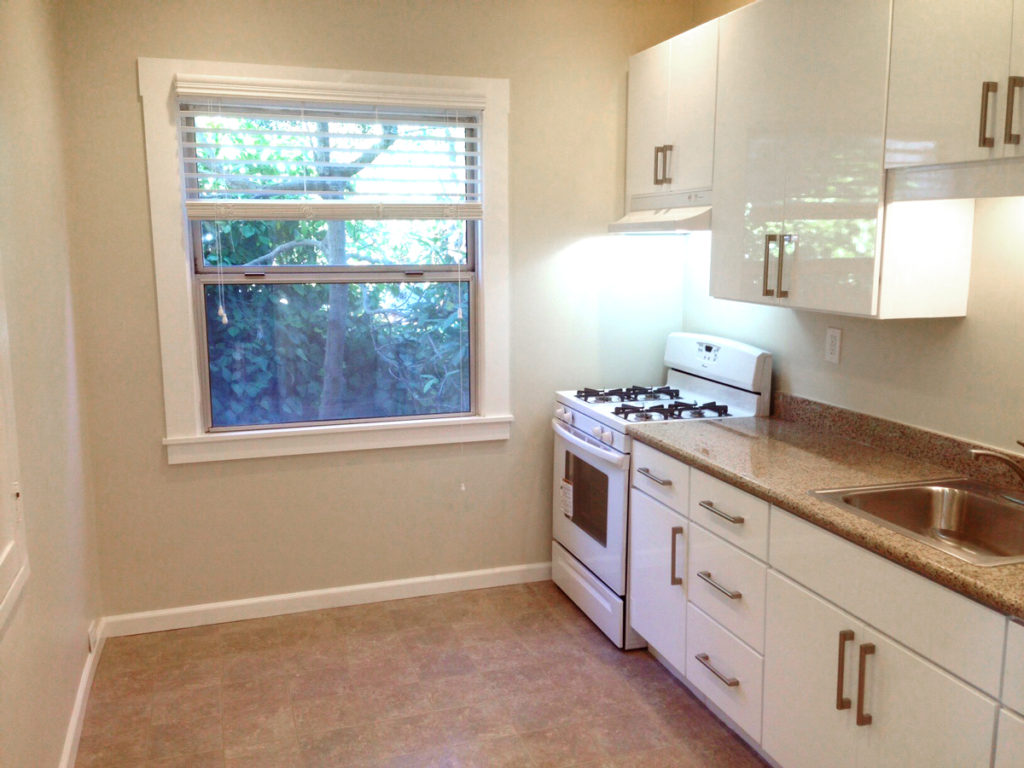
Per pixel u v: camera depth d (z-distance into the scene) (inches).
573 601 137.2
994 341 87.1
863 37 85.3
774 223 101.1
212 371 128.9
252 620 131.9
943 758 65.7
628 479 117.5
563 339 141.6
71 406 107.0
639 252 143.4
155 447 124.4
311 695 109.8
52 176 102.5
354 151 126.5
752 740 94.8
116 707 107.0
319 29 122.7
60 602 93.1
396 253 134.7
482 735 101.0
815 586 79.4
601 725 103.1
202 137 122.0
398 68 127.0
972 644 62.5
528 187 136.1
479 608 135.7
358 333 134.6
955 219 87.7
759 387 121.3
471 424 138.1
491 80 131.4
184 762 95.6
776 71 99.3
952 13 74.5
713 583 96.5
